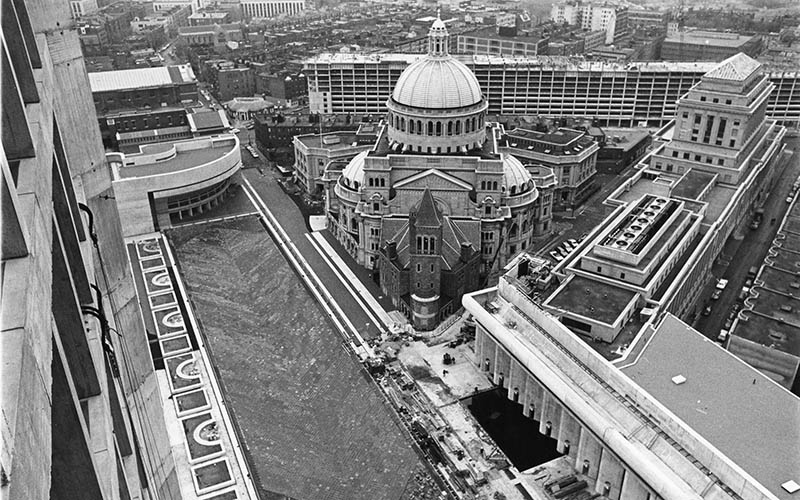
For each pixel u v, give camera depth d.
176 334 139.50
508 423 121.75
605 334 113.75
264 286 161.25
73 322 33.09
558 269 138.50
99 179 56.62
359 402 120.69
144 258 174.38
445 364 133.25
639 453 90.69
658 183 181.50
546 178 190.75
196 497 99.62
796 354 115.31
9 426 15.47
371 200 165.75
